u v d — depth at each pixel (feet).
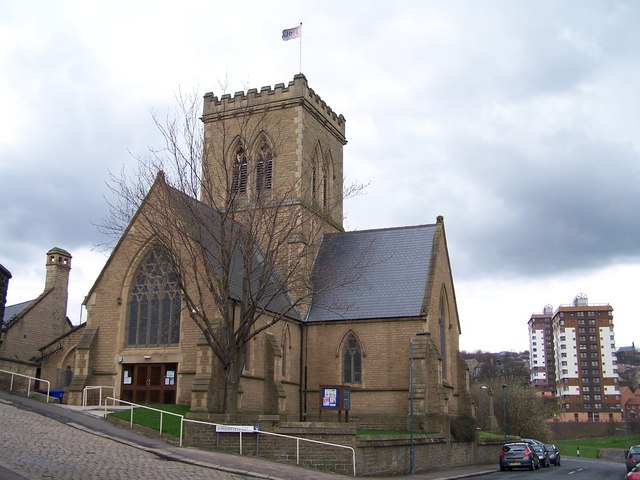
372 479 92.58
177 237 120.57
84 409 110.42
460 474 116.06
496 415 280.10
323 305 150.92
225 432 96.63
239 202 127.34
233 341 106.11
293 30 171.83
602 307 627.05
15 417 94.58
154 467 74.49
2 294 140.26
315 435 96.27
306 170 164.35
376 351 141.79
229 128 170.50
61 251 186.19
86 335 128.67
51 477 61.21
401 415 136.26
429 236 157.58
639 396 636.07
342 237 166.61
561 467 183.73
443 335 156.76
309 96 170.40
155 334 126.52
